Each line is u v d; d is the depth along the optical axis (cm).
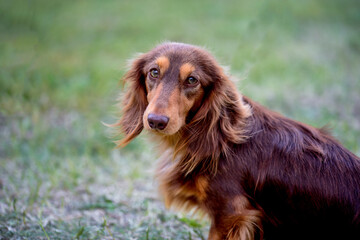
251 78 812
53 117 657
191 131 317
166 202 351
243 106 312
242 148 312
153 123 293
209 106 312
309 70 879
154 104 298
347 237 300
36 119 628
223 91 311
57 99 718
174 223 407
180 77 308
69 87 770
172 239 373
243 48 985
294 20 1317
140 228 388
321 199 300
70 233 366
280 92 745
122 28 1216
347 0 1648
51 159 530
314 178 302
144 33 1152
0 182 473
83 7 1455
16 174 494
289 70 872
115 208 433
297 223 310
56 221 392
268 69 874
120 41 1082
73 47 1046
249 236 308
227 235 306
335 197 298
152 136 360
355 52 1047
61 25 1241
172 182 335
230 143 312
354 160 314
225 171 307
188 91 310
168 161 347
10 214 392
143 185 491
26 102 692
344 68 912
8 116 645
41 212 404
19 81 762
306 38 1159
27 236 353
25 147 557
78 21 1297
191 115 322
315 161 308
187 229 397
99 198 450
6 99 691
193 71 309
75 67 890
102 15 1370
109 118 636
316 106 687
